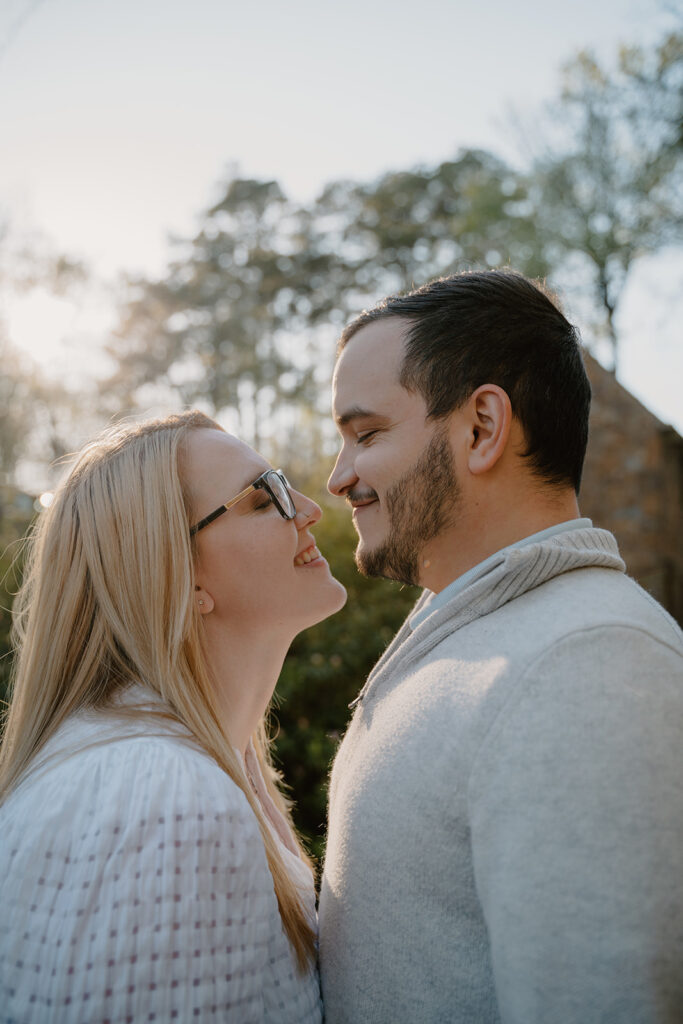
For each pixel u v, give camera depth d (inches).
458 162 1546.5
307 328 1723.7
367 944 42.6
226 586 56.1
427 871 39.3
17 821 42.4
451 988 38.4
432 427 46.4
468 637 42.8
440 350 46.1
